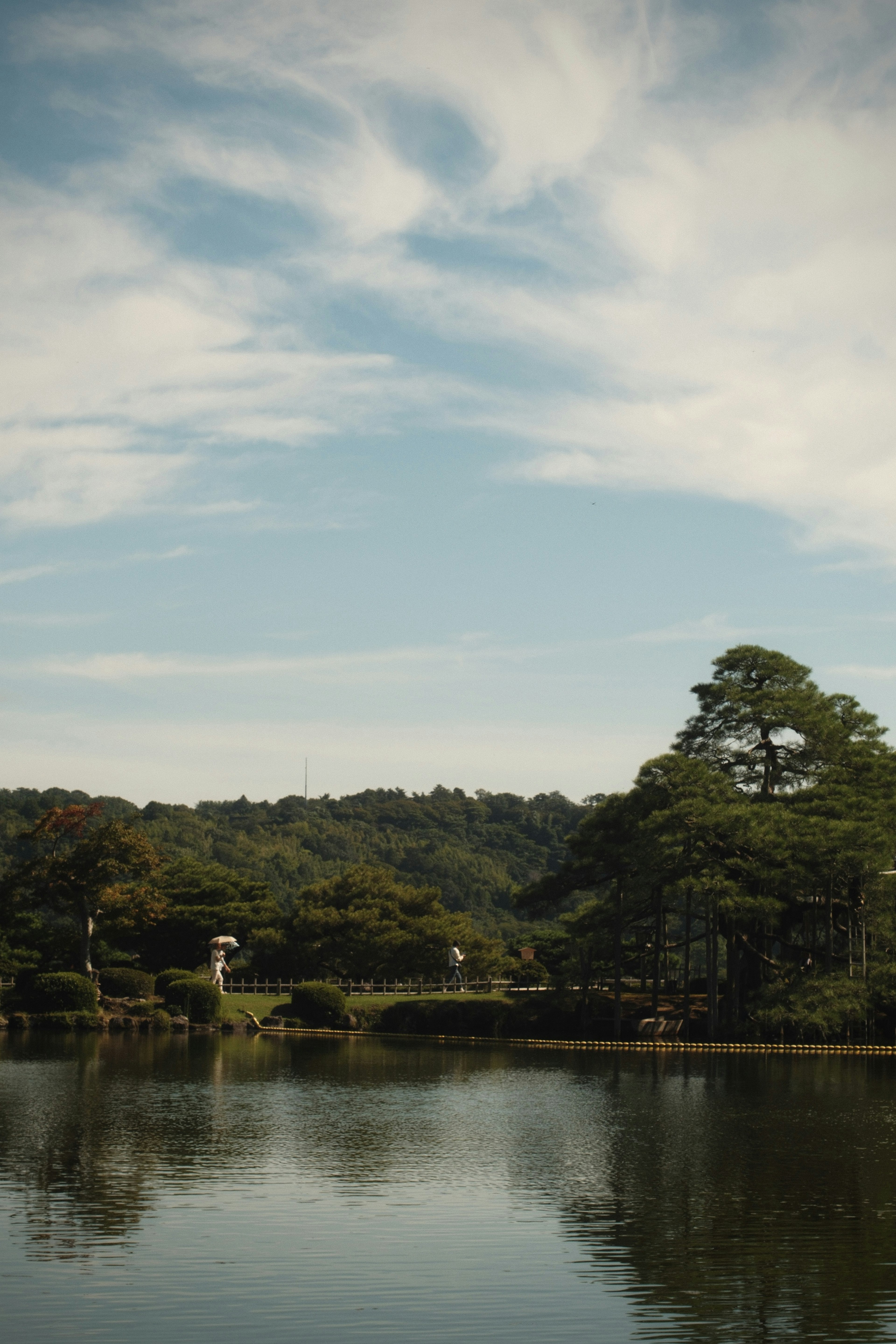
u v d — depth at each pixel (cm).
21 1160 3042
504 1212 2561
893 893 7512
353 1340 1778
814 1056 6862
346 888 11006
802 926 8388
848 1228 2439
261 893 11494
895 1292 2019
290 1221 2458
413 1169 3034
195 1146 3303
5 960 9425
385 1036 8406
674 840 7294
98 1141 3341
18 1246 2244
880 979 7400
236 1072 5369
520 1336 1808
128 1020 8519
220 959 9844
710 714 8581
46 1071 5306
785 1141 3525
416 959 10556
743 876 7762
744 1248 2288
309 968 10656
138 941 10850
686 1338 1808
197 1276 2075
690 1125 3850
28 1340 1758
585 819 8612
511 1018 8456
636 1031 8094
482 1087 4953
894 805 7850
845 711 8625
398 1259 2195
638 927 8944
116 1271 2098
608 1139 3541
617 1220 2503
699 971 12556
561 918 9306
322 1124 3784
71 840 10081
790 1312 1922
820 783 8075
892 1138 3584
